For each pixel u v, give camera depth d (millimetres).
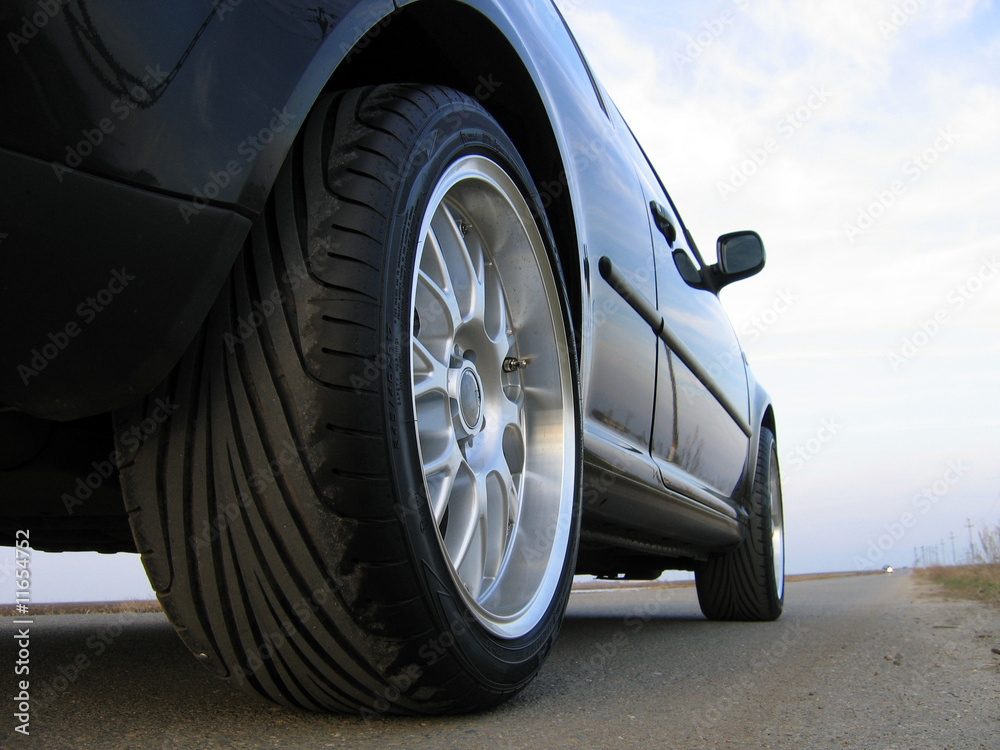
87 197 759
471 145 1332
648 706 1284
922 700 1336
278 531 971
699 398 2846
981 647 2104
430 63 1478
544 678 1589
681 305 2725
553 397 1651
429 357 1316
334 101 1141
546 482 1612
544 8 2029
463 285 1468
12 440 1072
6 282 747
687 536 2795
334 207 1025
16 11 702
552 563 1531
